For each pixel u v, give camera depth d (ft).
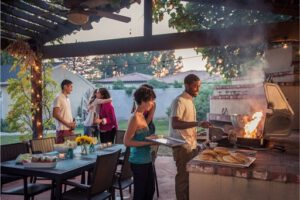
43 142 14.32
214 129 11.64
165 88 45.93
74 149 13.88
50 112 22.36
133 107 15.31
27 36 18.97
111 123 19.54
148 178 10.28
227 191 6.71
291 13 13.89
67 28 18.10
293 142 9.97
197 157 7.32
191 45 15.60
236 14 18.30
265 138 9.42
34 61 19.17
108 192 11.33
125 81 57.16
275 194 6.33
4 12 16.19
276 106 9.52
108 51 17.24
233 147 9.66
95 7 13.48
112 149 14.10
